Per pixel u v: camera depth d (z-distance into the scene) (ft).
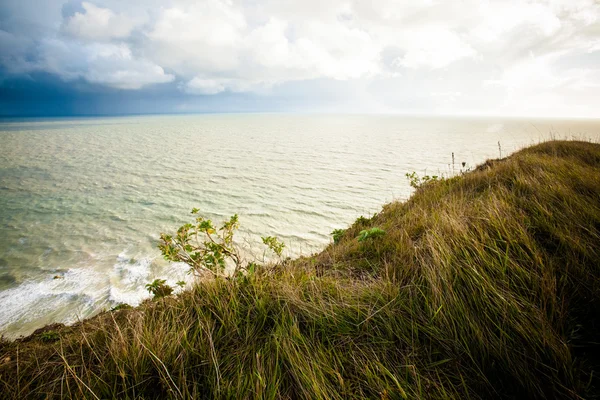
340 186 120.88
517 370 4.54
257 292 7.61
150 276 50.98
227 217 83.41
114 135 397.60
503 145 266.36
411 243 10.32
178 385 5.06
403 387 4.70
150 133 431.02
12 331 37.86
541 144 39.75
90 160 191.72
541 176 15.81
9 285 48.75
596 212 9.53
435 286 6.31
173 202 99.96
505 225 8.89
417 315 6.13
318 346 5.65
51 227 77.82
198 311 6.95
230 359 5.68
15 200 103.91
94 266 55.21
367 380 4.91
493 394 4.43
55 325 10.62
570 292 6.03
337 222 79.92
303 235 70.03
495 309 5.56
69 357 6.01
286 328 6.25
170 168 163.32
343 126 618.03
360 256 11.65
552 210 10.17
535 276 6.25
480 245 7.73
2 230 75.72
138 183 128.26
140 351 5.41
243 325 6.57
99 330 6.94
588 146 32.55
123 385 4.94
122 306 10.75
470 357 4.90
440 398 4.43
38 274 52.42
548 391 4.24
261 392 4.69
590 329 5.12
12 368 5.89
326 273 10.06
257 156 207.62
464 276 6.66
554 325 5.19
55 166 170.60
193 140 326.85
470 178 22.48
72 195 110.11
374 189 115.55
